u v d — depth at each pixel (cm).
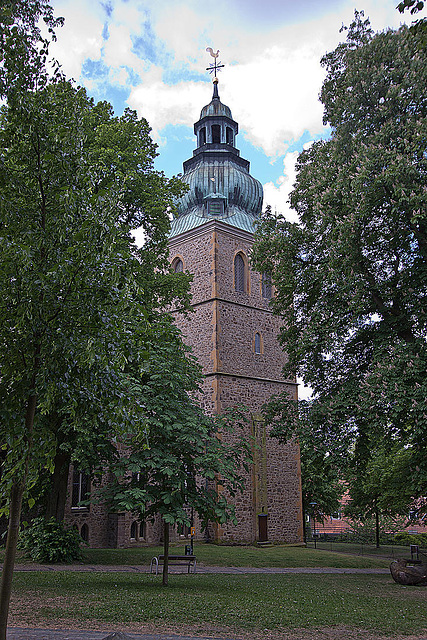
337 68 2006
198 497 1404
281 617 1023
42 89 714
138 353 722
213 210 3431
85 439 1573
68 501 2441
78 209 680
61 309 643
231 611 1054
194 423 1358
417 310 1677
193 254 3366
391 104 1731
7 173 650
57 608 1020
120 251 719
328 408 1752
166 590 1291
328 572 2062
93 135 2027
